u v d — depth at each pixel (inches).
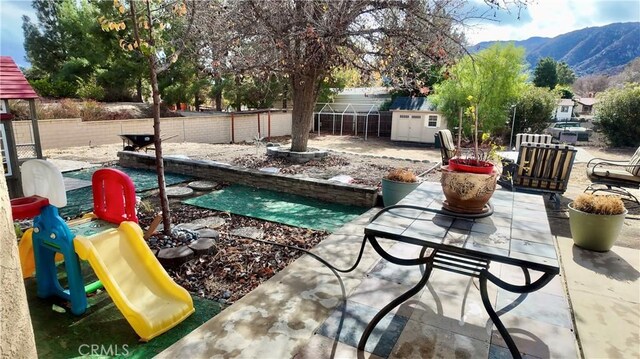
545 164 214.4
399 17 252.8
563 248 149.5
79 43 614.5
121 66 592.1
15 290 31.2
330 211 216.8
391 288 107.4
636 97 570.9
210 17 231.8
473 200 83.0
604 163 247.4
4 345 29.9
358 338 83.9
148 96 745.6
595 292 112.8
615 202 144.9
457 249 68.3
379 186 261.4
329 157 394.0
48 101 568.1
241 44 279.4
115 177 128.4
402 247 139.6
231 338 84.4
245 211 213.5
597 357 82.6
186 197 244.7
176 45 201.5
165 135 550.0
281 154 376.5
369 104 887.1
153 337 93.5
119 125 502.6
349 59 281.1
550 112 676.7
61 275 125.2
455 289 106.3
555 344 81.7
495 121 645.9
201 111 775.7
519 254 65.3
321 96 848.3
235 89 702.5
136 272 106.9
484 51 622.2
